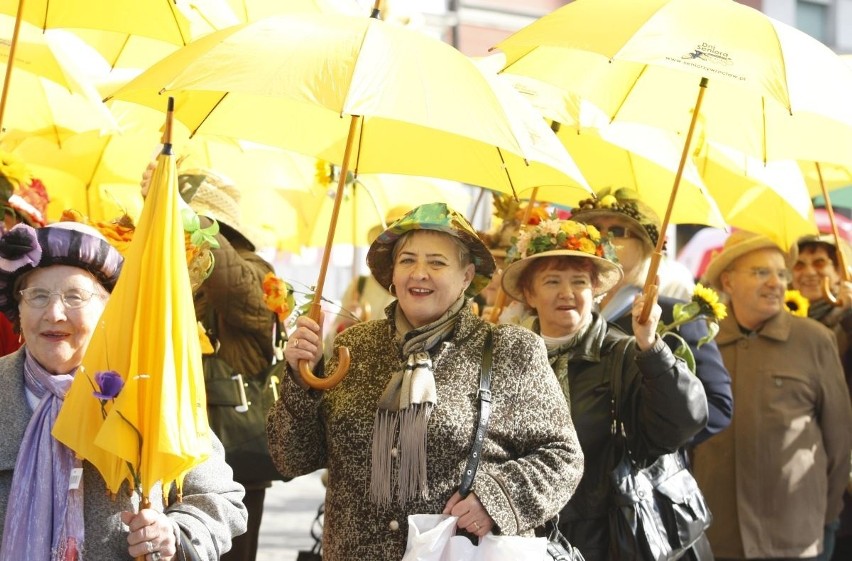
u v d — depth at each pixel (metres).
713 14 12.37
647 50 11.90
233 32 11.34
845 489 19.86
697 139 16.69
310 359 11.40
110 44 18.92
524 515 10.95
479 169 13.37
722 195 18.91
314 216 22.97
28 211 14.55
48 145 20.48
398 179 23.05
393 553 11.06
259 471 16.02
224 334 15.84
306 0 16.58
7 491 10.22
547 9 41.69
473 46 40.78
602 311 15.66
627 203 15.85
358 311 30.81
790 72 11.88
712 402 15.30
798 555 18.58
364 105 10.55
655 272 12.94
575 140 17.62
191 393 10.35
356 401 11.42
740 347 19.30
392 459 11.12
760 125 14.11
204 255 12.80
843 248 22.45
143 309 10.28
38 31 15.38
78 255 10.45
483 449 11.10
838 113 11.84
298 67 10.74
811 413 19.06
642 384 13.17
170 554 10.05
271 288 12.29
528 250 13.79
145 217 10.39
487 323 11.76
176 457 10.11
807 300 21.73
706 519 14.12
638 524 13.38
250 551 16.55
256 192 22.38
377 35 11.28
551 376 11.55
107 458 10.12
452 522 10.84
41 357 10.41
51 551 9.98
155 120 19.58
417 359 11.27
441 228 11.52
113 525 10.24
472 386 11.30
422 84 10.95
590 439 13.47
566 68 15.19
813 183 21.61
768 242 19.36
